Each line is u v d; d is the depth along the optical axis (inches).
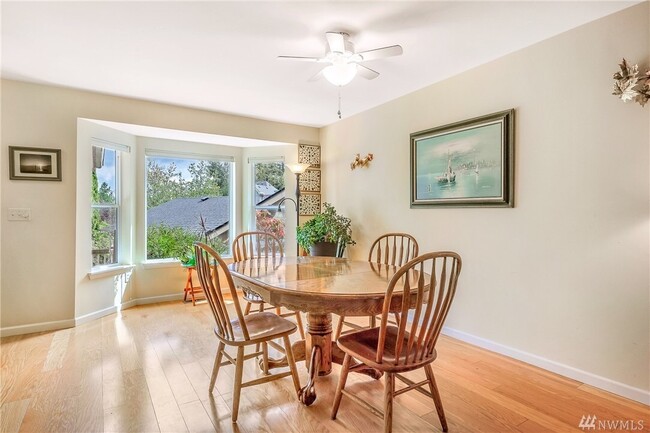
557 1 79.8
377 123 156.8
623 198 83.7
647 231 80.4
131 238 164.7
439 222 129.2
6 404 79.1
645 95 78.5
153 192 175.5
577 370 91.8
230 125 169.3
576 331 92.2
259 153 195.8
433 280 65.7
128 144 162.7
